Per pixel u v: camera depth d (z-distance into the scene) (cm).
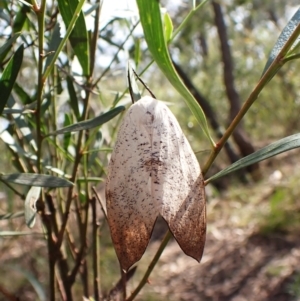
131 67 9
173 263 49
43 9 9
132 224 8
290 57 8
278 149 8
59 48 9
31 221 9
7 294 12
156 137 8
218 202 62
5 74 9
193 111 9
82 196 14
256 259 45
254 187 64
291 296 39
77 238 23
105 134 15
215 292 42
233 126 9
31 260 35
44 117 14
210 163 9
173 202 8
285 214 50
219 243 51
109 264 44
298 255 44
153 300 42
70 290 13
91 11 11
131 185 8
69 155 13
